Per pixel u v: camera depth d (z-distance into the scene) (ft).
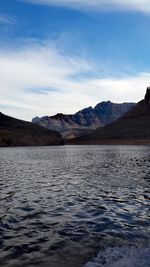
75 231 46.26
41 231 46.52
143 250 36.29
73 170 133.69
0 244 41.11
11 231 46.65
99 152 302.86
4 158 222.07
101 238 42.70
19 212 58.39
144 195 73.97
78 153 289.94
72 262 34.68
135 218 53.31
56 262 34.81
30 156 246.88
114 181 97.81
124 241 41.06
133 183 93.25
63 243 41.09
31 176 113.60
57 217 54.54
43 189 84.64
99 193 77.36
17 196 74.49
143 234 44.04
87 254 36.88
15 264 34.50
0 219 53.47
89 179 103.45
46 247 39.73
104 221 51.60
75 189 84.02
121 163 166.71
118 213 57.00
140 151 308.60
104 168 140.36
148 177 106.63
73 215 55.93
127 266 31.48
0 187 88.12
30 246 40.19
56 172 126.82
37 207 62.59
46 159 209.46
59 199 70.44
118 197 71.87
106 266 32.14
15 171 131.44
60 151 346.95
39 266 33.88
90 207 62.13
